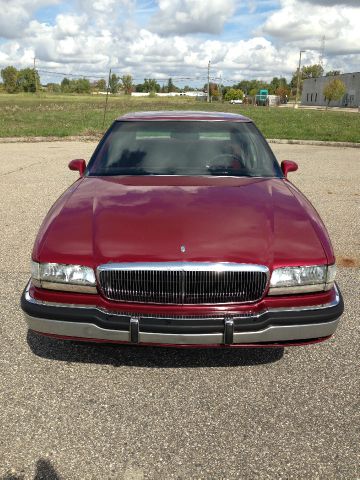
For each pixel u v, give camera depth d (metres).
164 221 2.88
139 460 2.34
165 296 2.68
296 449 2.43
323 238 2.89
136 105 47.91
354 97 75.62
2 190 8.30
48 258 2.75
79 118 26.66
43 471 2.27
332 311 2.77
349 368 3.15
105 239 2.77
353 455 2.39
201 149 4.03
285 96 108.44
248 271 2.64
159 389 2.90
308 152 14.32
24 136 17.03
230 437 2.51
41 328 2.79
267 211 3.07
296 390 2.91
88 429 2.55
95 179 3.75
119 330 2.68
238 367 3.14
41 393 2.84
